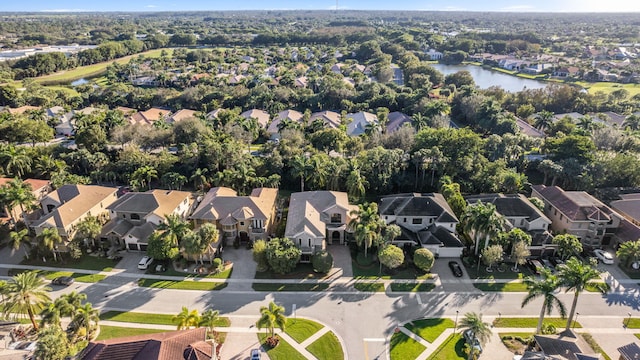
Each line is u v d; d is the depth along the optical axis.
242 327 54.53
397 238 71.38
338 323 55.25
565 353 46.16
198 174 92.62
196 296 60.78
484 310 57.91
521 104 156.88
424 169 94.62
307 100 166.75
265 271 66.56
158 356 42.12
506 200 78.19
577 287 49.97
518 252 64.56
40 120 132.38
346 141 106.62
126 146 110.50
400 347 51.19
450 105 157.88
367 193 93.56
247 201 75.44
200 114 143.12
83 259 70.00
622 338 52.75
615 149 108.12
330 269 66.06
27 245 68.06
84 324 50.50
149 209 75.94
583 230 73.69
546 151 106.69
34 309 54.28
